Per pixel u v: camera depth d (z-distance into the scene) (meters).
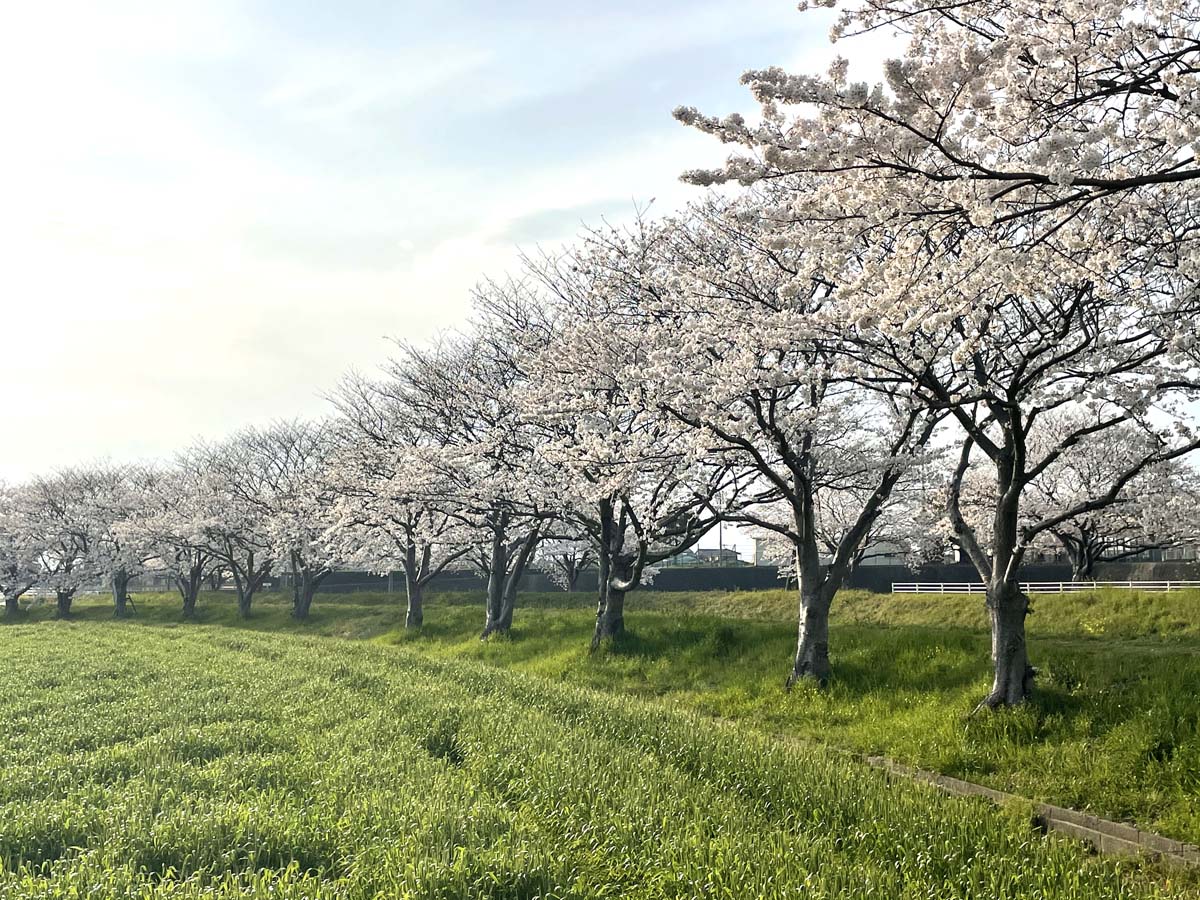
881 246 9.73
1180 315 9.78
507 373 26.66
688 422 14.92
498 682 14.06
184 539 44.31
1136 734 9.98
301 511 37.94
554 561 44.88
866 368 12.37
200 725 10.29
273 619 41.66
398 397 30.30
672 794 7.49
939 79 7.03
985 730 11.12
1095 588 27.77
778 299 13.55
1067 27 7.27
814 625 15.30
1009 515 12.17
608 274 18.88
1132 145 7.42
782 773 8.44
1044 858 6.68
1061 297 11.27
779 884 5.47
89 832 6.05
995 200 7.46
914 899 5.64
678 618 23.20
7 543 52.72
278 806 6.52
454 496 25.16
